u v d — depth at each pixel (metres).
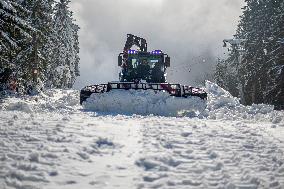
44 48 39.44
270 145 8.62
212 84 28.50
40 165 6.43
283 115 14.74
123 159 7.19
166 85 16.95
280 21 37.44
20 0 33.47
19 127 9.24
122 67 19.67
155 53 19.61
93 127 9.93
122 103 16.45
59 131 9.04
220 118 14.80
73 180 5.88
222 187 5.84
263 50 41.22
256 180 6.09
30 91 35.00
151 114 14.91
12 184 5.44
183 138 9.15
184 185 5.93
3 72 31.89
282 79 34.56
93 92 17.23
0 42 23.36
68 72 49.16
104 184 5.79
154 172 6.52
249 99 44.22
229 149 8.16
